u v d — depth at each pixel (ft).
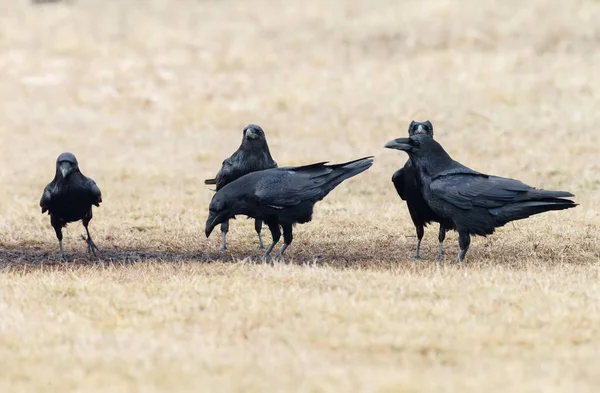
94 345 29.94
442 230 46.83
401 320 32.53
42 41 127.95
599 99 93.20
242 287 37.40
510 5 125.29
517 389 25.55
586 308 33.73
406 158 79.46
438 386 25.88
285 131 90.27
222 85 106.83
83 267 45.03
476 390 25.57
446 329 31.32
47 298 36.24
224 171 50.01
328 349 29.66
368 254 49.19
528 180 70.54
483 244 51.11
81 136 91.04
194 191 69.56
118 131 92.58
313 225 57.06
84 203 46.96
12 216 60.85
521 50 110.22
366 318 32.60
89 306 34.78
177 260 47.93
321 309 33.53
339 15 133.08
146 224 57.93
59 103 103.19
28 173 76.33
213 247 51.90
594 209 60.18
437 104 95.14
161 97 103.55
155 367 27.68
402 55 113.70
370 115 93.66
